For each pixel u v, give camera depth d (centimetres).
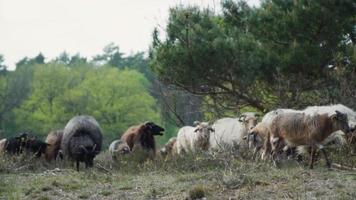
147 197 1184
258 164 1382
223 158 1433
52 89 7881
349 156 1448
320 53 1878
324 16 1869
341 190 1107
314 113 1380
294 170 1317
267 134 1505
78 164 1739
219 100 2152
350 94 1819
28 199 1231
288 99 1941
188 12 2011
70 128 1803
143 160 1709
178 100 2514
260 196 1109
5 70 10588
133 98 7500
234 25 2100
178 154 1695
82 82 8138
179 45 1986
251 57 1945
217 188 1182
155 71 2056
